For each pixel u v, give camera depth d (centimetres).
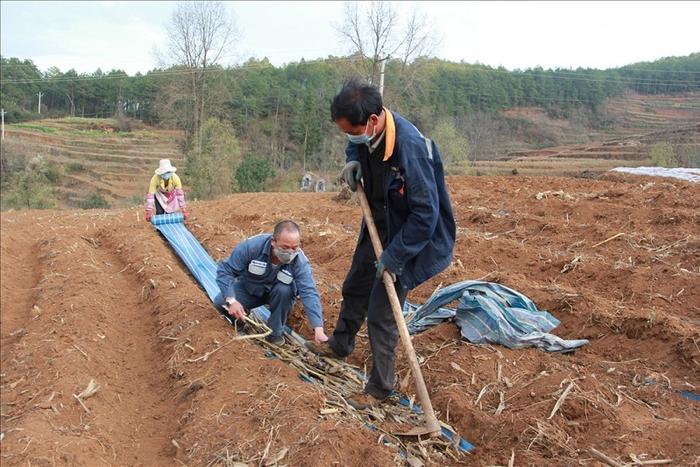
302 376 456
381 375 397
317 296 482
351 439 359
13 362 539
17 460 376
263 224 1052
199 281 705
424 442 377
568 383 418
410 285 390
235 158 2950
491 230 925
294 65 6475
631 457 346
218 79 3850
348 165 398
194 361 491
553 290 600
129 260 800
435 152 372
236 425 393
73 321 588
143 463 394
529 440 374
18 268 850
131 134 6281
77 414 441
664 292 601
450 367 466
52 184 3900
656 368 474
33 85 7138
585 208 951
